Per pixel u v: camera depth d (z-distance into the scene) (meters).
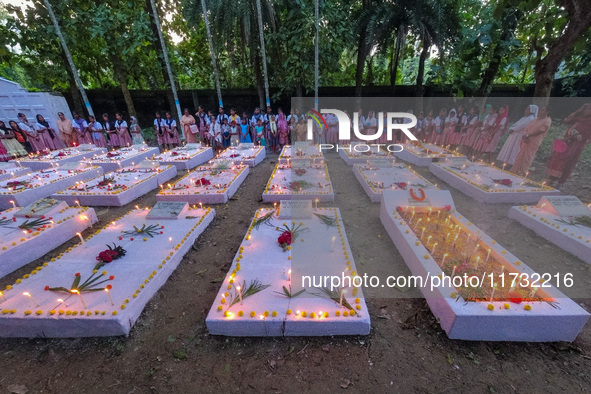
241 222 5.67
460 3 11.76
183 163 9.75
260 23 12.07
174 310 3.38
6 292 3.33
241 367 2.64
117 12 12.86
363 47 13.37
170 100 14.77
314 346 2.84
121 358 2.78
